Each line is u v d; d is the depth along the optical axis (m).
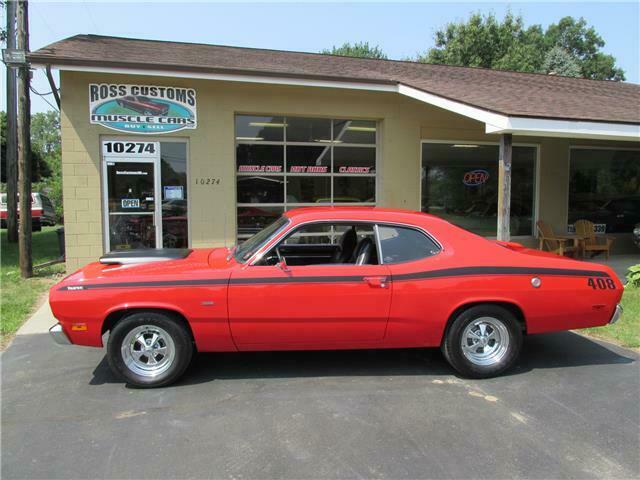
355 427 3.56
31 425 3.58
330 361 4.98
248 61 9.87
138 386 4.25
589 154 12.58
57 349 5.34
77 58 7.74
